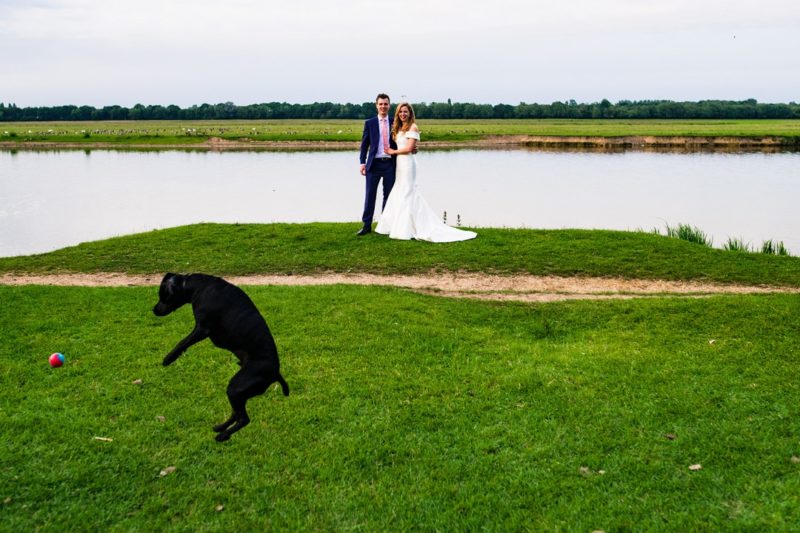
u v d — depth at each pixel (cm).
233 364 861
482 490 590
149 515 554
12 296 1162
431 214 1677
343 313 1066
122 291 1217
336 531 535
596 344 962
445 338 970
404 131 1623
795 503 547
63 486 587
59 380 807
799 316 1039
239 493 587
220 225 1895
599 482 598
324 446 663
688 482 592
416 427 706
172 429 692
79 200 3366
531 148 7425
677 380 815
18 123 18862
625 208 3072
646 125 12606
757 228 2541
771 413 720
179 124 16625
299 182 4203
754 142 7581
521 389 797
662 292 1290
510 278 1377
